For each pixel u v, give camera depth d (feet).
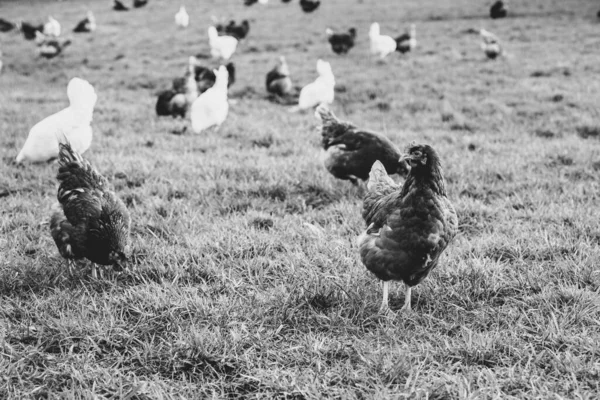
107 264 21.38
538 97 29.68
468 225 22.68
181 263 21.74
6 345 20.27
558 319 20.63
